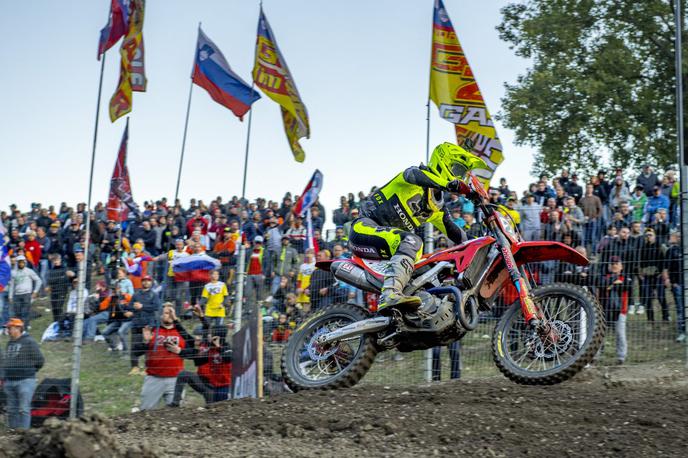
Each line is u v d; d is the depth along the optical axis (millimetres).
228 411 5594
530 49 22734
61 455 3699
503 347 5926
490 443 4480
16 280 11602
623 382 6812
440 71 9344
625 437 4414
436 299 5680
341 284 8602
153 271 10711
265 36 10711
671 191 11219
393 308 5672
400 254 5820
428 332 5641
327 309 6242
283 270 9039
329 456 4324
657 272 7949
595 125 21250
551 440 4477
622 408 5047
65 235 15492
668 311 7859
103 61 10922
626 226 8609
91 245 15422
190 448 4578
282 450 4457
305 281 8891
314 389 6020
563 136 21281
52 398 8547
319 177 11641
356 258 6137
